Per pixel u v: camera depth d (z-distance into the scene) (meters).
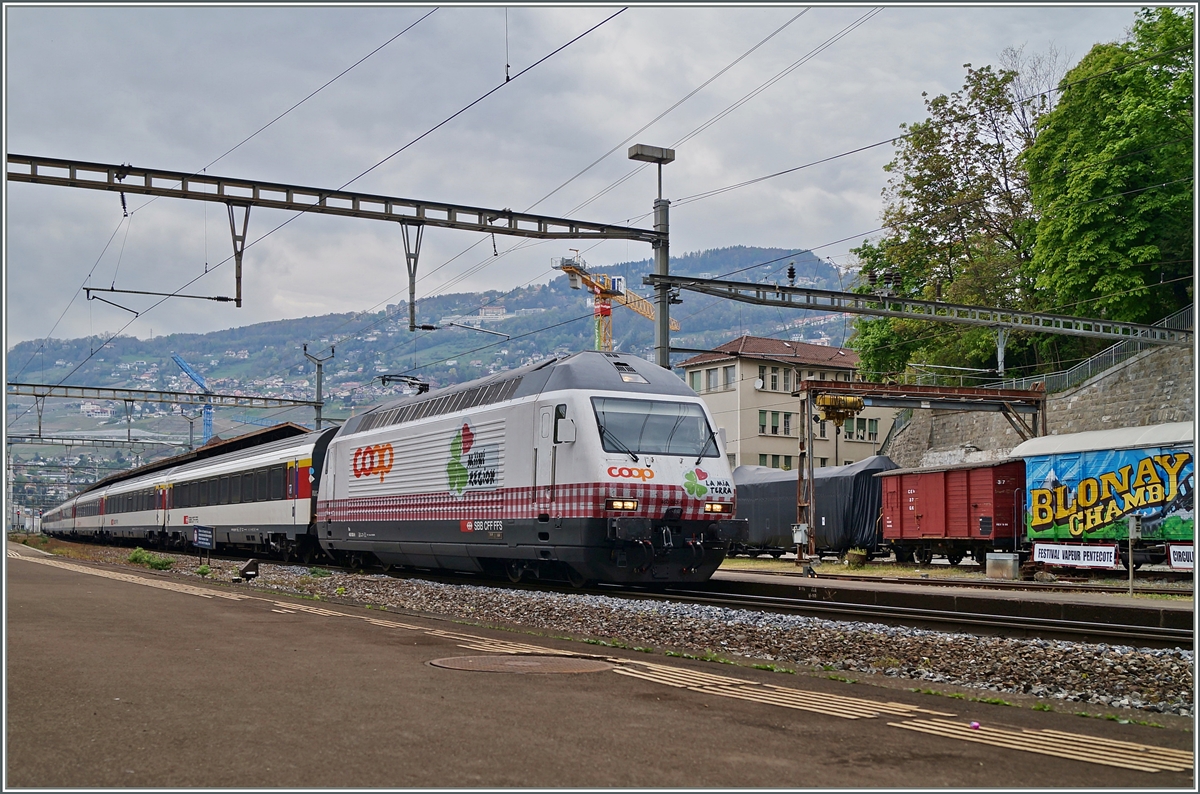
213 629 13.20
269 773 5.77
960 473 34.16
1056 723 7.76
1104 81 42.19
